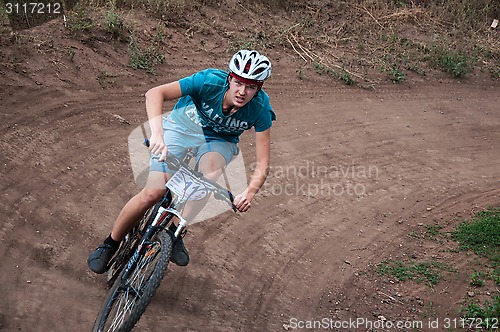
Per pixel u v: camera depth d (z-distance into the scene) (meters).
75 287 4.29
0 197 4.95
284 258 5.26
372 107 8.81
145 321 4.13
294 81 8.99
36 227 4.77
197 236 5.26
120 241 4.21
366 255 5.49
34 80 6.84
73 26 7.89
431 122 8.73
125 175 5.79
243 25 9.99
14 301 4.01
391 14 11.68
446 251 5.62
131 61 7.89
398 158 7.48
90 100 6.93
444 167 7.46
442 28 11.85
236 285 4.77
